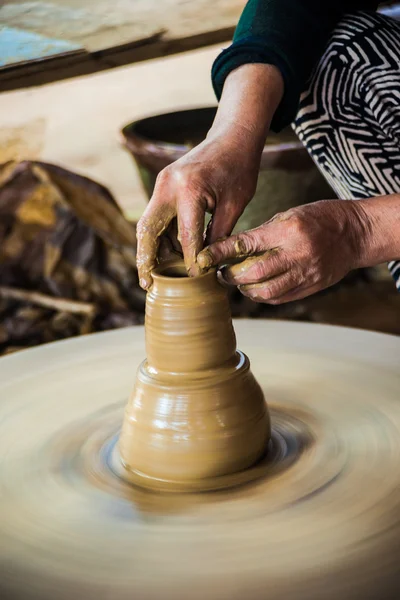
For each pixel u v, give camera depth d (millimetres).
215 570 944
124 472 1195
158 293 1166
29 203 2824
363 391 1403
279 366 1542
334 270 1232
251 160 1315
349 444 1231
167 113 2877
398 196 1285
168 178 1233
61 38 2648
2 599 914
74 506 1108
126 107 3340
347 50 1510
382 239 1254
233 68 1460
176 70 3316
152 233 1202
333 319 2785
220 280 1191
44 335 2596
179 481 1146
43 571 963
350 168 1606
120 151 3361
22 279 2783
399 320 2738
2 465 1239
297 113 1602
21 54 2553
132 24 2699
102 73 3295
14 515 1093
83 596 913
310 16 1502
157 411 1161
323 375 1483
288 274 1188
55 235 2795
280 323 1747
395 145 1548
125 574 946
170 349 1159
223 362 1183
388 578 919
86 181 2861
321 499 1085
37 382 1511
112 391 1464
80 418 1374
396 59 1500
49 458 1255
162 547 995
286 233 1178
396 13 2396
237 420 1159
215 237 1279
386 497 1077
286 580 921
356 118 1558
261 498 1099
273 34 1443
